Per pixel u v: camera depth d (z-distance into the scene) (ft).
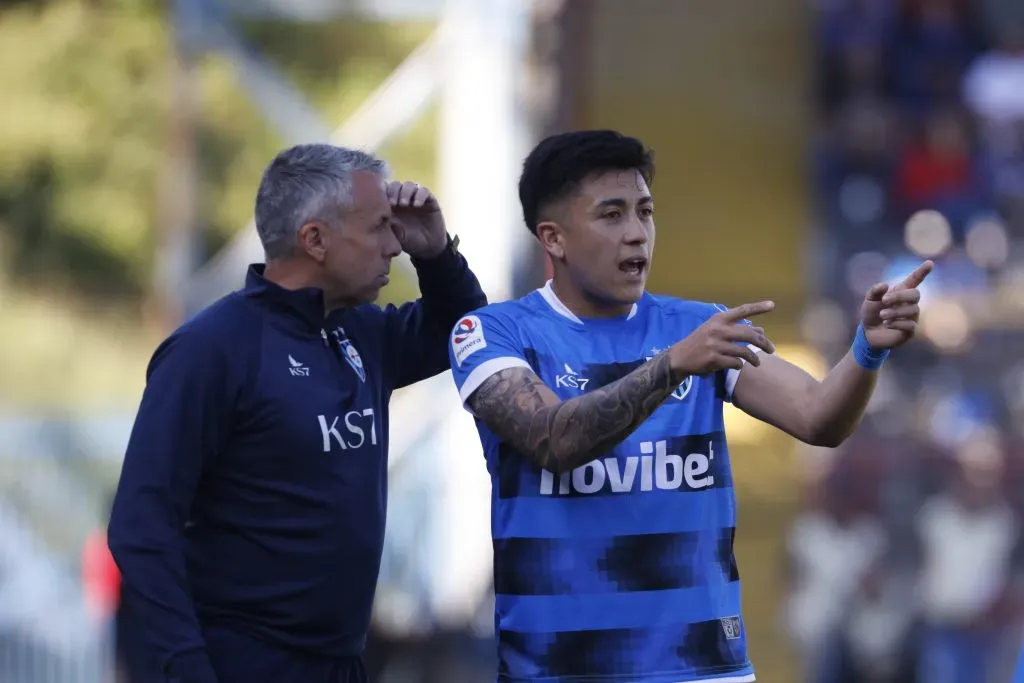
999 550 90.99
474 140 95.66
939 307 105.81
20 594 98.43
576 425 33.60
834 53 112.57
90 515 106.42
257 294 39.96
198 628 37.76
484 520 92.22
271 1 101.76
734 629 36.63
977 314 105.70
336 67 214.90
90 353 215.31
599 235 36.40
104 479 108.78
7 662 95.04
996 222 110.73
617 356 37.19
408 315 44.09
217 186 202.59
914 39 114.42
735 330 32.35
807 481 90.94
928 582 90.99
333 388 40.11
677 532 36.29
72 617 96.22
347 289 40.86
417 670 86.63
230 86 205.87
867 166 111.34
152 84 221.05
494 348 36.35
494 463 37.04
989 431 95.81
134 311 219.61
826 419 35.63
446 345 43.83
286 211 40.42
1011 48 115.55
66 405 211.20
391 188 42.34
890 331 34.14
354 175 40.68
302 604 39.32
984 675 90.48
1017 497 92.38
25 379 212.23
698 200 89.97
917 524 91.81
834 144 111.24
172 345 39.06
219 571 39.34
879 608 90.07
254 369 39.17
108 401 212.23
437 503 92.22
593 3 89.30
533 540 36.17
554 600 35.91
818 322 94.94
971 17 116.47
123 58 220.64
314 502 39.29
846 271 106.73
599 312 37.63
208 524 39.50
